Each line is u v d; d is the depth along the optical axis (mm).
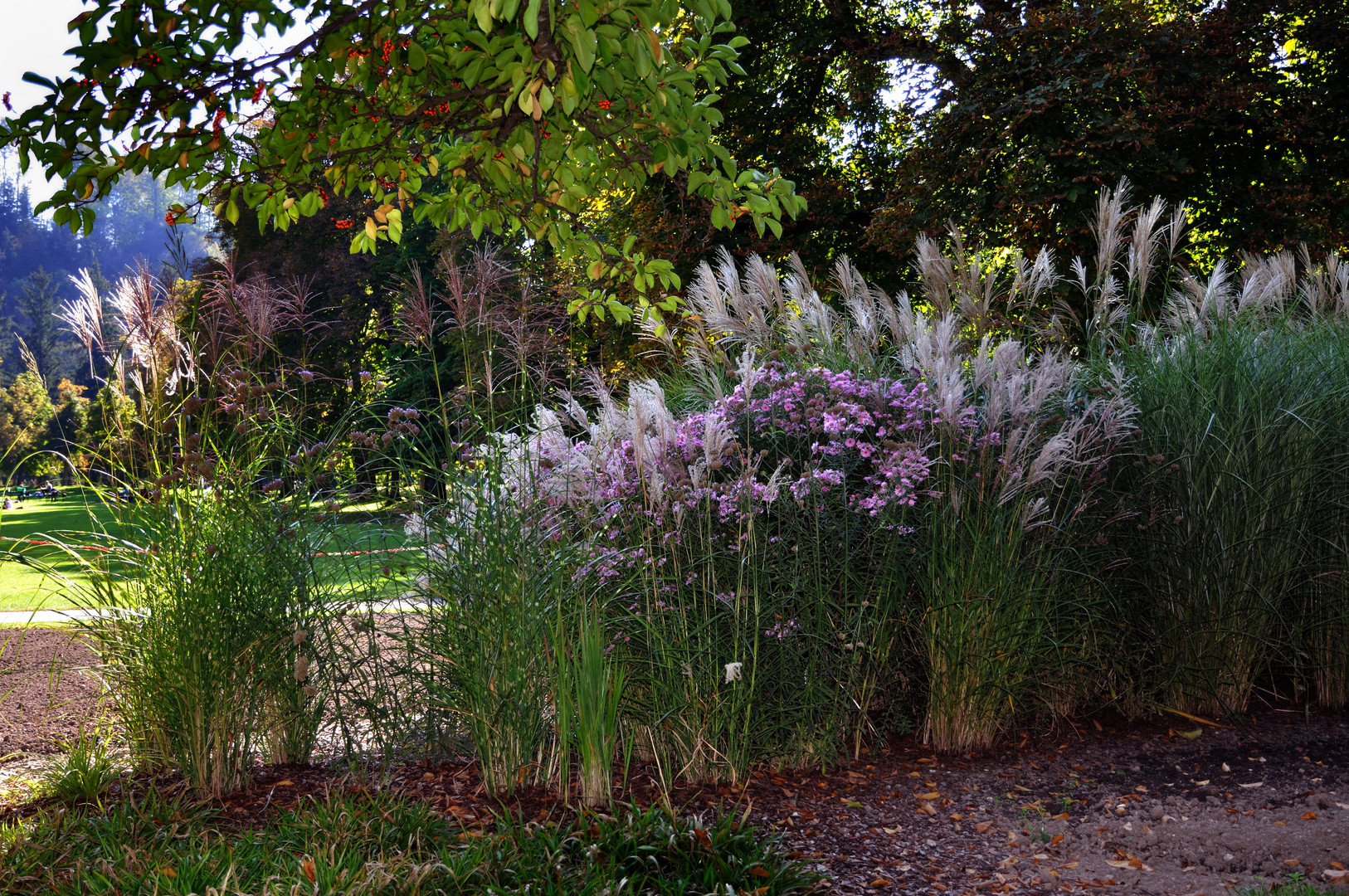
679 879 3328
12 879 3230
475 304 4652
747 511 4719
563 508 4895
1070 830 4156
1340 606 5762
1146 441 5734
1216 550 5578
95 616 4488
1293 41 12977
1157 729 5434
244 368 4727
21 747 5152
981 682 5051
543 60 4035
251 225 23672
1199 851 3914
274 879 3084
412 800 4082
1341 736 5262
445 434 4527
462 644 4242
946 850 3934
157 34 4031
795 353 6371
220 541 4398
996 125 12242
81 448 4555
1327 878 3570
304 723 4617
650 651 4492
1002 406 5289
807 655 4773
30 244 153125
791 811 4188
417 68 4785
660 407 4734
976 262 7145
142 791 4250
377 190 5973
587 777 4000
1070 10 12305
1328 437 5801
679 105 5000
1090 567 5473
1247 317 6789
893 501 4922
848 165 16688
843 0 14859
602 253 6523
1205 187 12359
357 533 4570
